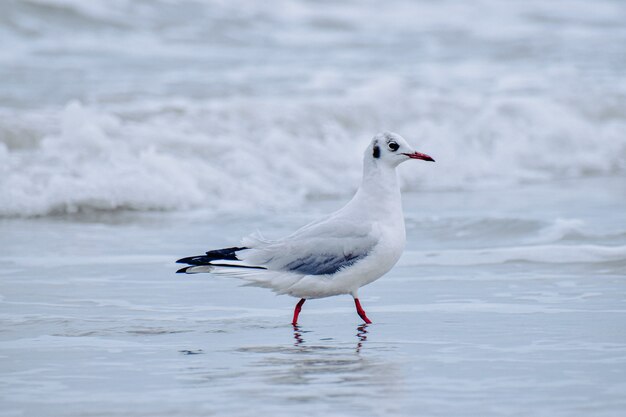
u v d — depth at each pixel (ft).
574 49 102.99
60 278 38.86
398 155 32.68
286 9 108.47
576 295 36.06
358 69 86.99
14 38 88.79
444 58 94.89
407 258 42.22
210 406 24.09
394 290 37.29
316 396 24.88
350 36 102.32
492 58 96.32
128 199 53.98
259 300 36.29
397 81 75.51
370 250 31.96
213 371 27.20
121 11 97.25
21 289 36.96
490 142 70.85
